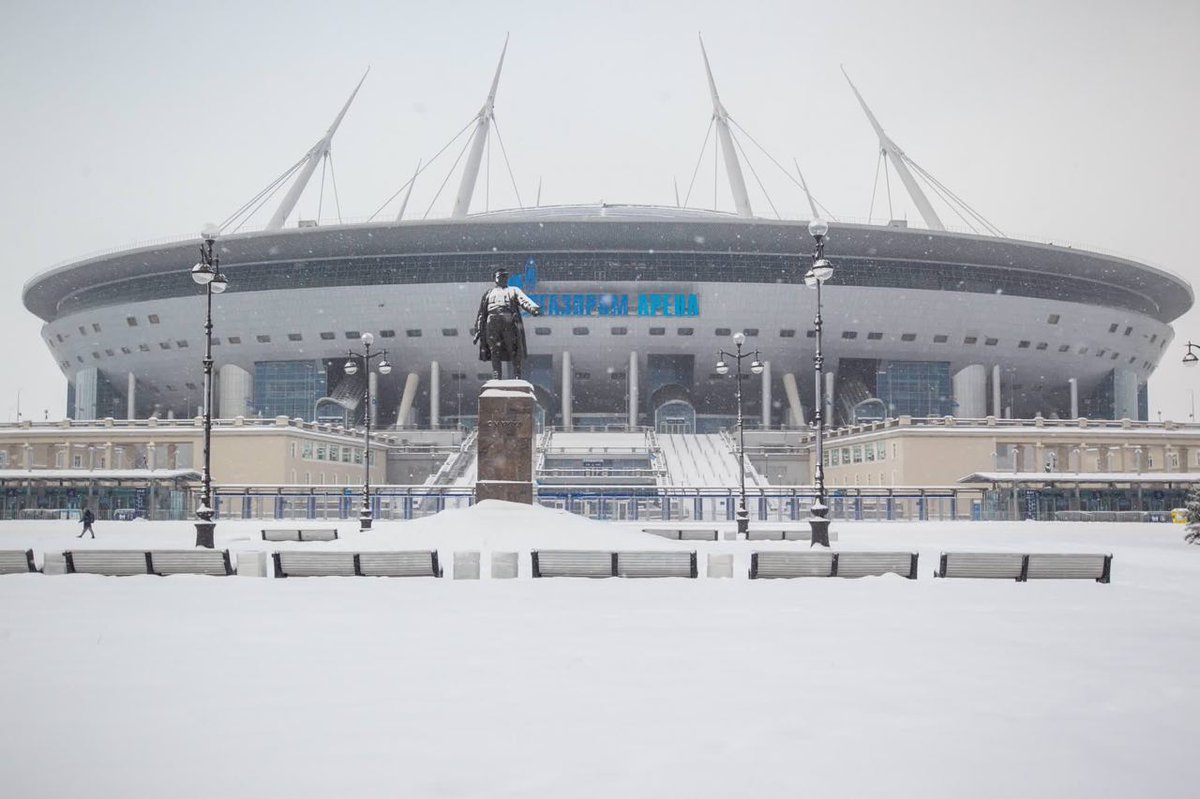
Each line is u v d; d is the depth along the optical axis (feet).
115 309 373.40
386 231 340.80
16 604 54.39
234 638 41.42
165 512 221.66
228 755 23.61
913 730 25.86
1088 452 266.57
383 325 354.13
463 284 344.49
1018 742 24.68
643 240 342.23
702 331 352.08
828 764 22.81
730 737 25.17
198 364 375.25
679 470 285.02
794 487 231.71
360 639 41.22
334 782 21.49
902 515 237.04
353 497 226.17
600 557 72.38
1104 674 33.40
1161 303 418.10
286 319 356.79
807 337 355.56
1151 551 115.65
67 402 446.19
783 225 336.70
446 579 71.36
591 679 32.55
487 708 28.37
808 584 67.46
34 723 26.68
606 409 389.60
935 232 344.28
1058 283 371.97
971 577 72.28
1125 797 20.48
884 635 42.55
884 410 357.00
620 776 21.90
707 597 58.75
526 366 377.71
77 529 174.09
